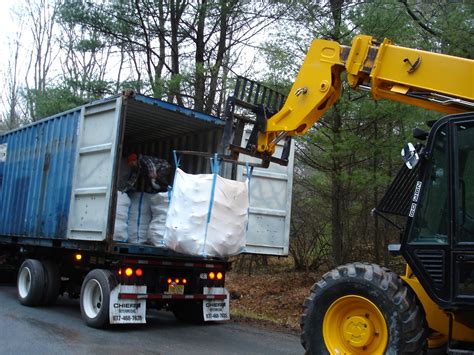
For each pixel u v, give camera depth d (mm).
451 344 4836
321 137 10344
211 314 8539
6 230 10266
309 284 13414
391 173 10398
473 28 9195
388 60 5625
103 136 7762
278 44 11125
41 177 9227
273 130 6457
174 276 8250
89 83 14938
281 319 10188
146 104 7887
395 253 5020
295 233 15203
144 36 15883
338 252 11602
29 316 8305
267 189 8500
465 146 4617
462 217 4539
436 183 4754
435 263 4633
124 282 7547
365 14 9930
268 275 15344
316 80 6145
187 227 6863
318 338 5055
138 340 7090
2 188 10719
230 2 14297
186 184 7031
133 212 8344
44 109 15414
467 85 5160
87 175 7965
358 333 4906
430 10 10375
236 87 6652
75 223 8031
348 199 12008
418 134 5164
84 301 7875
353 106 9727
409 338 4609
